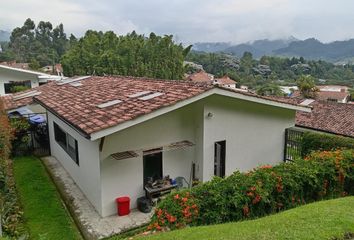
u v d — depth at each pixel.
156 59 60.97
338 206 5.58
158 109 8.02
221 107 9.82
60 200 9.53
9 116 15.24
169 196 5.93
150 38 62.75
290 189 6.39
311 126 19.30
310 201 6.77
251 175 6.34
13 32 108.12
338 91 63.28
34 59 83.56
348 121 18.88
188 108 9.66
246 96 9.66
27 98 15.96
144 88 11.31
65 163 12.19
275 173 6.46
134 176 8.86
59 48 115.44
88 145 8.97
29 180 11.05
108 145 8.25
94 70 56.38
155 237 4.83
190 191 5.92
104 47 63.62
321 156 7.49
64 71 58.59
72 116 8.84
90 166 9.01
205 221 5.59
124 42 60.47
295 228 4.63
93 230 7.80
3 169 8.85
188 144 9.48
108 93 11.49
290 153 13.66
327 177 7.00
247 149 10.77
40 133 14.68
